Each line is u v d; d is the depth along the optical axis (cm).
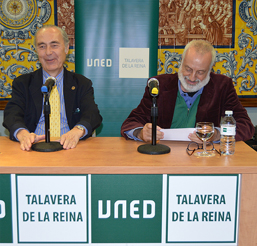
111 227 127
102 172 122
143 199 125
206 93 193
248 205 125
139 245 128
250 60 328
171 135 161
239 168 123
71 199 124
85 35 271
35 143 160
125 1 267
